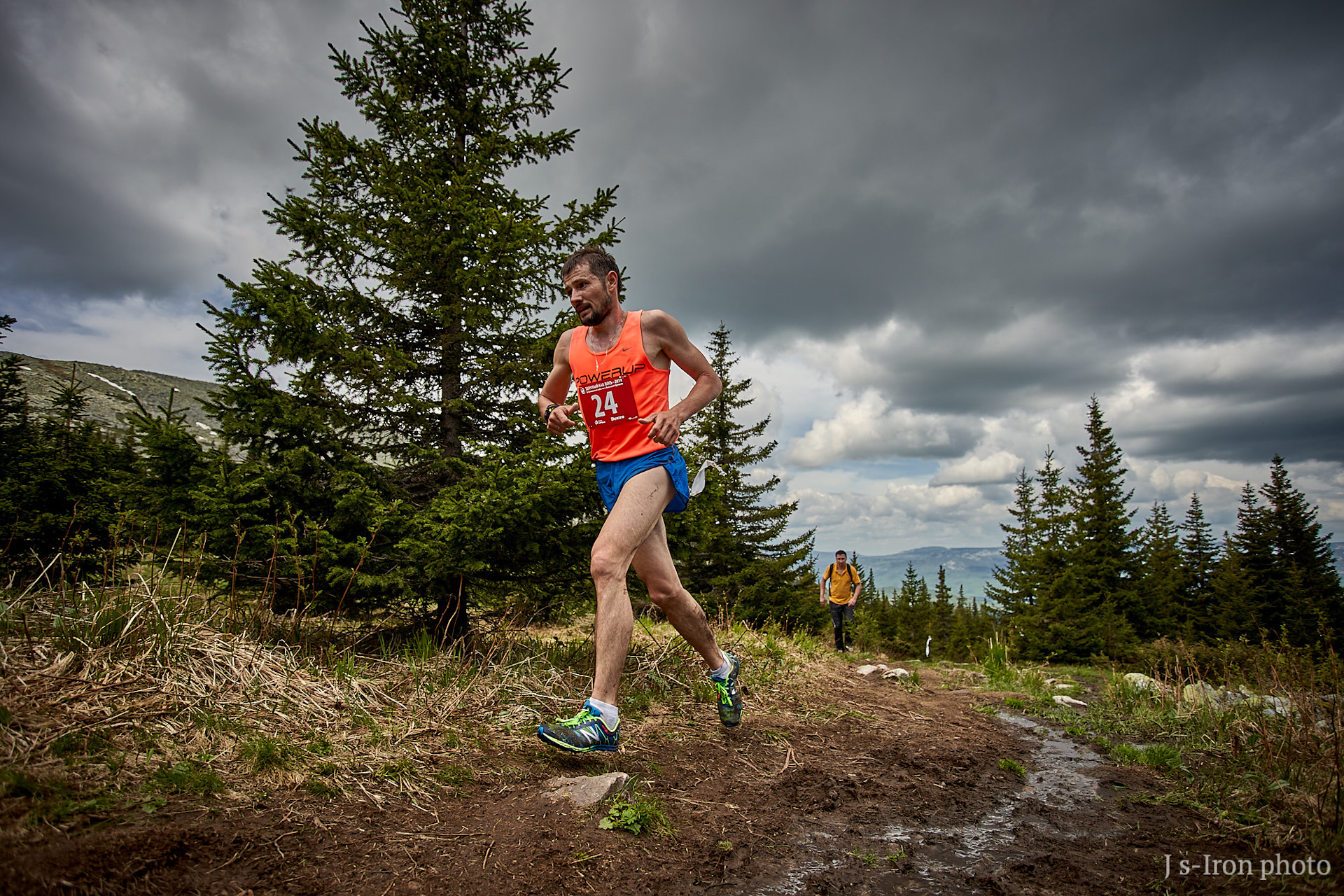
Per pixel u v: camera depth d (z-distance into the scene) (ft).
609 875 5.27
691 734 9.61
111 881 4.12
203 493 10.14
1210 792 8.08
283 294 12.30
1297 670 11.29
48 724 5.82
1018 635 42.78
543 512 12.34
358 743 7.20
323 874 4.75
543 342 14.25
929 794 8.03
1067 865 5.94
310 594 11.74
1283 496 110.11
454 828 5.74
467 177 14.85
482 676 10.36
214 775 5.79
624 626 7.77
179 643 8.04
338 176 14.61
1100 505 75.72
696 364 8.73
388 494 13.24
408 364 13.92
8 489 22.00
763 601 49.55
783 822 6.85
